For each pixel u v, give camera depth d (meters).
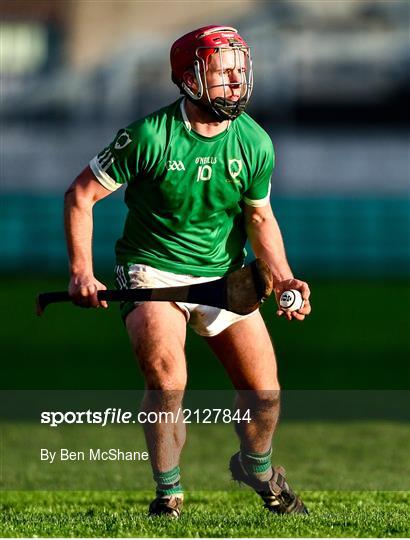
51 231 76.44
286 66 112.31
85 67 124.44
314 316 57.28
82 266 16.69
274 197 78.25
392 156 94.50
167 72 112.44
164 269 17.12
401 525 16.84
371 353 46.56
